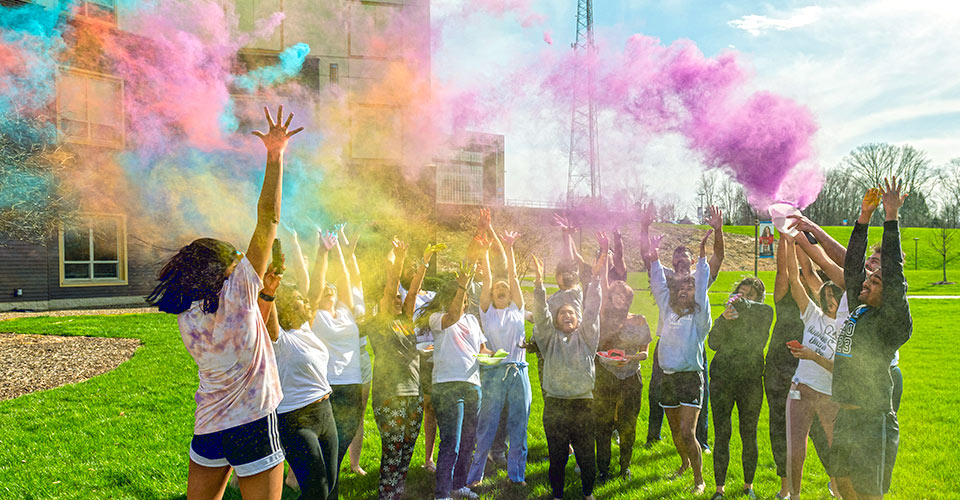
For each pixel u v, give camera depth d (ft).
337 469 9.68
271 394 7.09
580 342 11.10
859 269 9.12
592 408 11.21
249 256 7.14
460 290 11.02
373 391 10.99
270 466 7.00
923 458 13.80
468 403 11.10
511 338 12.32
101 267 43.86
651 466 13.30
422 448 14.66
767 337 11.57
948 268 134.10
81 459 13.29
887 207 8.70
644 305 30.42
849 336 8.96
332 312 10.65
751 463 11.57
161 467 12.75
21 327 34.01
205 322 6.68
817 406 10.69
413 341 11.21
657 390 14.90
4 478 12.11
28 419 16.38
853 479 8.71
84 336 31.27
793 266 11.39
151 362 24.23
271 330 8.21
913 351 32.24
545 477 12.64
